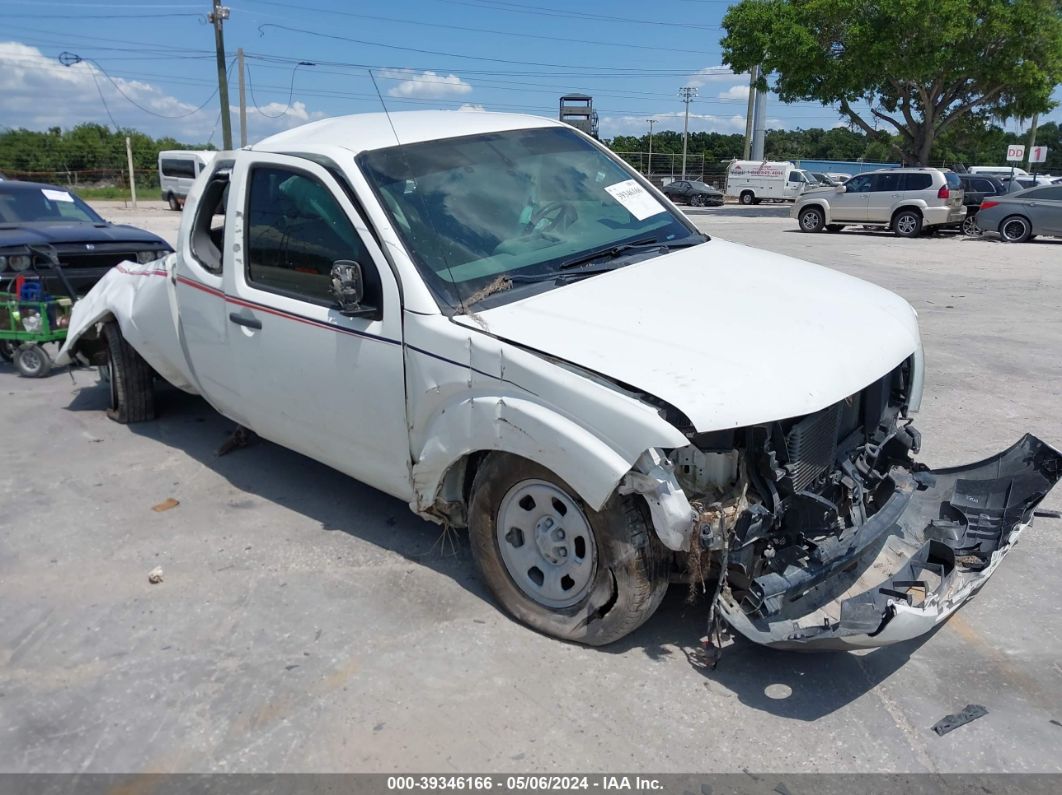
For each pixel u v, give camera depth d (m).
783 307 3.68
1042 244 19.11
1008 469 3.82
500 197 4.11
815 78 30.98
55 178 49.47
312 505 4.91
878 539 3.37
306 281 4.13
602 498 3.05
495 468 3.54
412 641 3.57
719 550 3.12
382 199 3.82
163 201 43.25
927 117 31.28
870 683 3.27
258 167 4.38
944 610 3.01
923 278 13.16
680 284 3.83
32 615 3.83
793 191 43.91
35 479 5.35
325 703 3.20
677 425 2.96
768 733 3.00
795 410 3.04
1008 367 7.52
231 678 3.36
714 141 97.94
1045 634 3.56
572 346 3.23
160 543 4.49
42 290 7.42
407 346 3.64
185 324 5.00
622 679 3.30
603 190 4.55
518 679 3.31
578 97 21.73
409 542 4.44
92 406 6.85
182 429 6.25
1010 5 27.81
